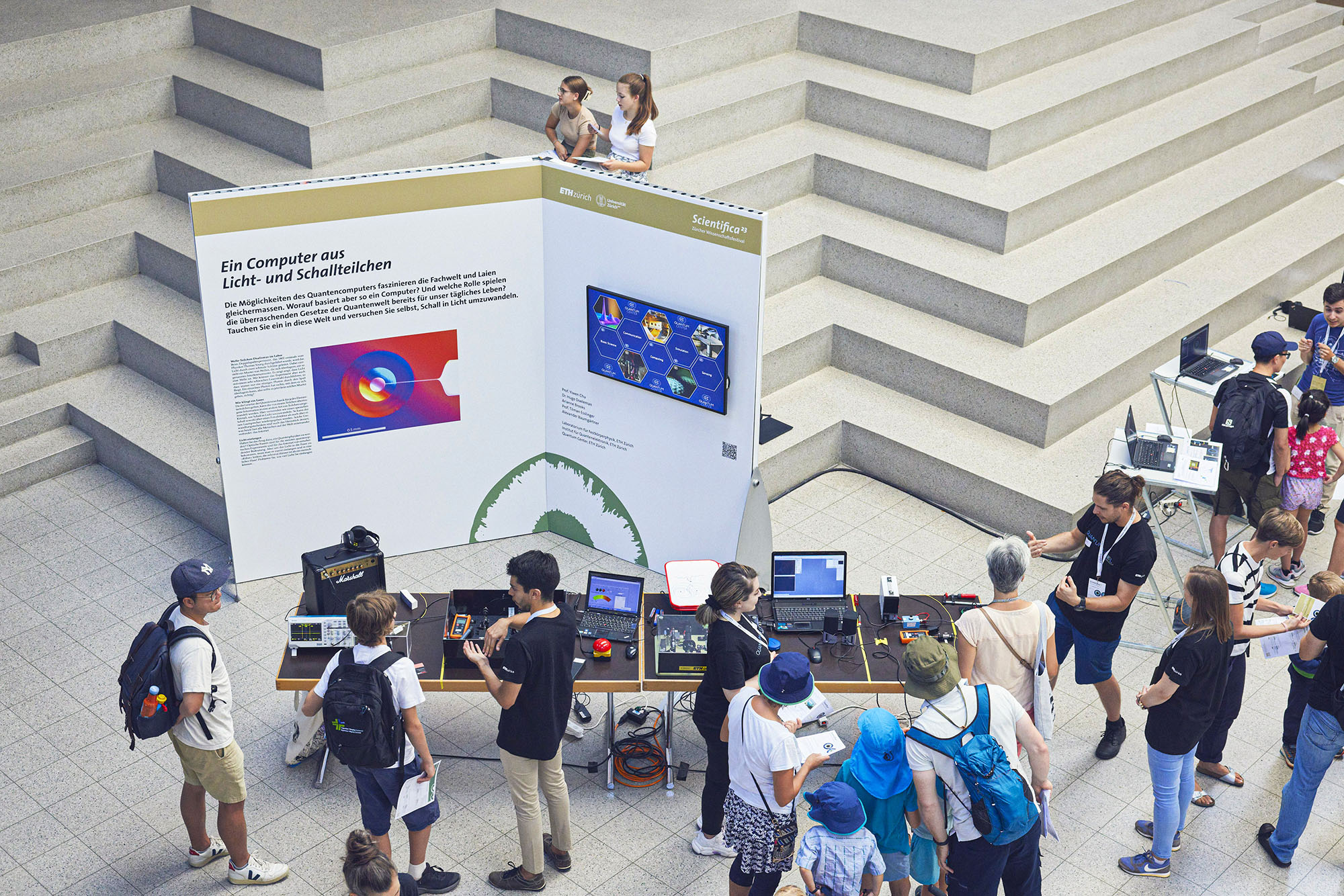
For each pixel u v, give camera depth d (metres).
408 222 6.95
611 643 5.91
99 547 7.62
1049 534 7.68
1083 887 5.47
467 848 5.65
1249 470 7.13
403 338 7.20
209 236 6.55
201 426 8.16
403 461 7.53
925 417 8.51
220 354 6.82
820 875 4.59
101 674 6.63
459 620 5.77
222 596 7.31
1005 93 10.00
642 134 8.10
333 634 5.81
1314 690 5.21
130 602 7.16
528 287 7.38
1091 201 9.62
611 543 7.86
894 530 7.94
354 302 7.01
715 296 6.72
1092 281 8.91
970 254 9.05
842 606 6.07
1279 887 5.47
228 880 5.44
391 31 9.80
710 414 7.03
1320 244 10.21
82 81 9.61
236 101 9.35
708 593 6.06
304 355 7.02
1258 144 11.12
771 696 4.62
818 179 9.86
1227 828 5.79
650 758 6.14
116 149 9.32
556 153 8.41
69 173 8.95
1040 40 10.35
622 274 7.03
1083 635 5.96
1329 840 5.72
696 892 5.43
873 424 8.42
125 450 8.09
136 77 9.73
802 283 9.43
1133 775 6.12
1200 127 10.38
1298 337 9.59
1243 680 5.79
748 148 9.80
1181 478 6.83
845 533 7.89
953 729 4.61
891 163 9.61
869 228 9.41
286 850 5.61
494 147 9.48
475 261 7.18
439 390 7.42
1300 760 5.32
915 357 8.55
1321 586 5.48
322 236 6.79
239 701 6.49
